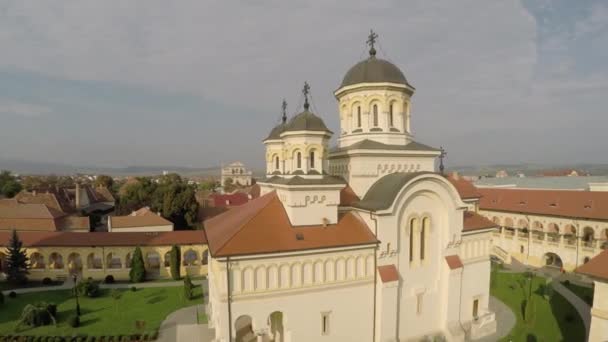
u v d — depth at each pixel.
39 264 59.62
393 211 31.81
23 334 36.81
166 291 50.91
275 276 28.89
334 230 32.25
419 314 33.97
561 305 43.69
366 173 37.03
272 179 42.12
